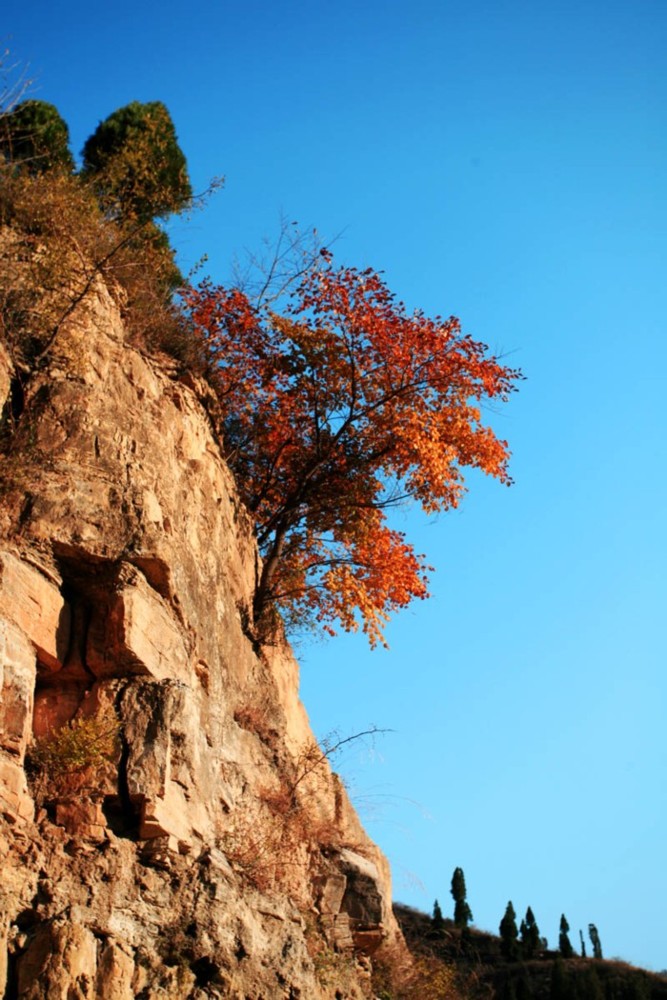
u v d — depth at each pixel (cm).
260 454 2267
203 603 1683
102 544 1469
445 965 2123
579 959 4188
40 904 1220
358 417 2278
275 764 1794
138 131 2430
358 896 1836
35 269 1708
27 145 2277
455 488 2323
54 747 1318
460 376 2303
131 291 1967
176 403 1870
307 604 2245
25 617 1351
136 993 1252
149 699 1398
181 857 1380
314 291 2302
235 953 1366
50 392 1586
